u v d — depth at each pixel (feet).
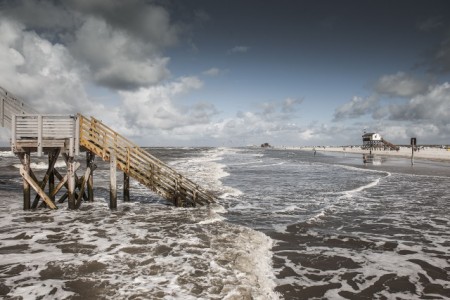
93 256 28.91
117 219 43.37
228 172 120.57
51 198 47.78
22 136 44.09
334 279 25.13
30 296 21.30
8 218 42.98
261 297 21.58
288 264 28.17
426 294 22.71
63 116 44.55
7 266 26.43
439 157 204.23
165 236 35.53
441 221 43.75
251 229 39.09
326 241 34.88
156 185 52.08
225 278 24.40
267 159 228.02
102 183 81.41
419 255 30.55
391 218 45.52
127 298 21.02
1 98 44.68
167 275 24.85
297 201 59.36
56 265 26.71
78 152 45.14
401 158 216.13
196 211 49.62
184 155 286.87
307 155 311.88
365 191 71.56
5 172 107.04
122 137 49.34
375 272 26.53
